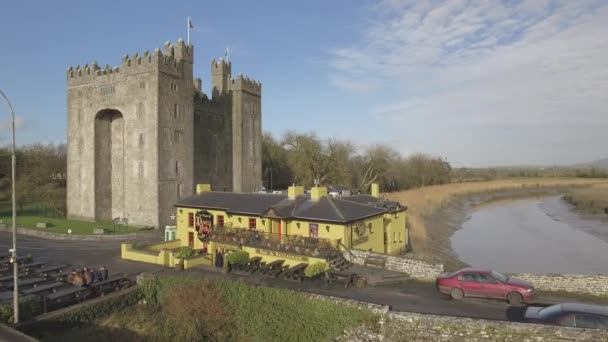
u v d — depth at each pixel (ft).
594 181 506.07
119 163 184.24
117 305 77.77
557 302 65.82
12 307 66.13
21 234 153.58
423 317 58.34
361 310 62.23
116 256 114.42
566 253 151.12
